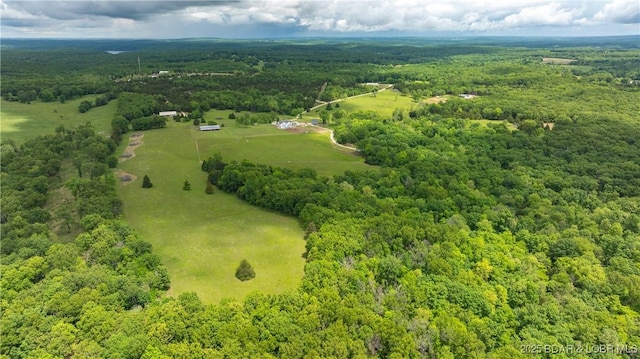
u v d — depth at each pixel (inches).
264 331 2518.5
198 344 2390.5
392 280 3203.7
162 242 4141.2
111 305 2753.4
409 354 2428.6
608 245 3678.6
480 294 2923.2
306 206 4426.7
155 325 2484.0
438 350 2519.7
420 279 3117.6
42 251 3432.6
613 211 4293.8
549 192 4840.1
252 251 4003.4
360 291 2957.7
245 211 4862.2
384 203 4343.0
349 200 4414.4
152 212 4827.8
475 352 2477.9
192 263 3786.9
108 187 4918.8
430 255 3336.6
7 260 3218.5
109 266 3319.4
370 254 3432.6
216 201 5157.5
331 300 2775.6
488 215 4121.6
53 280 2967.5
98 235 3659.0
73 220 4335.6
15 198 4352.9
